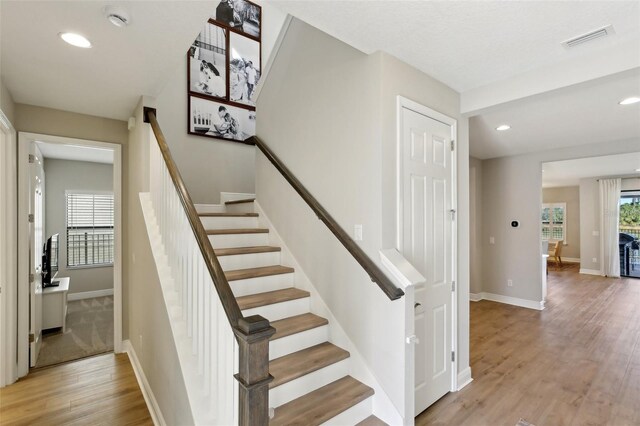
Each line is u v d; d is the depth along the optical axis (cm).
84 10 167
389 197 215
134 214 316
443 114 260
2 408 247
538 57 219
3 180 276
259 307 238
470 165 571
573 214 1027
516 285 546
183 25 182
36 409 246
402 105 223
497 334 407
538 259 523
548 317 477
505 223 561
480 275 586
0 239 275
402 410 200
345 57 240
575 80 219
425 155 243
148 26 182
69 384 283
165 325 208
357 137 228
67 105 303
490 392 269
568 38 196
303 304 263
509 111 320
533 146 478
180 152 405
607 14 172
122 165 350
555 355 344
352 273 231
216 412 148
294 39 292
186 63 411
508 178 557
